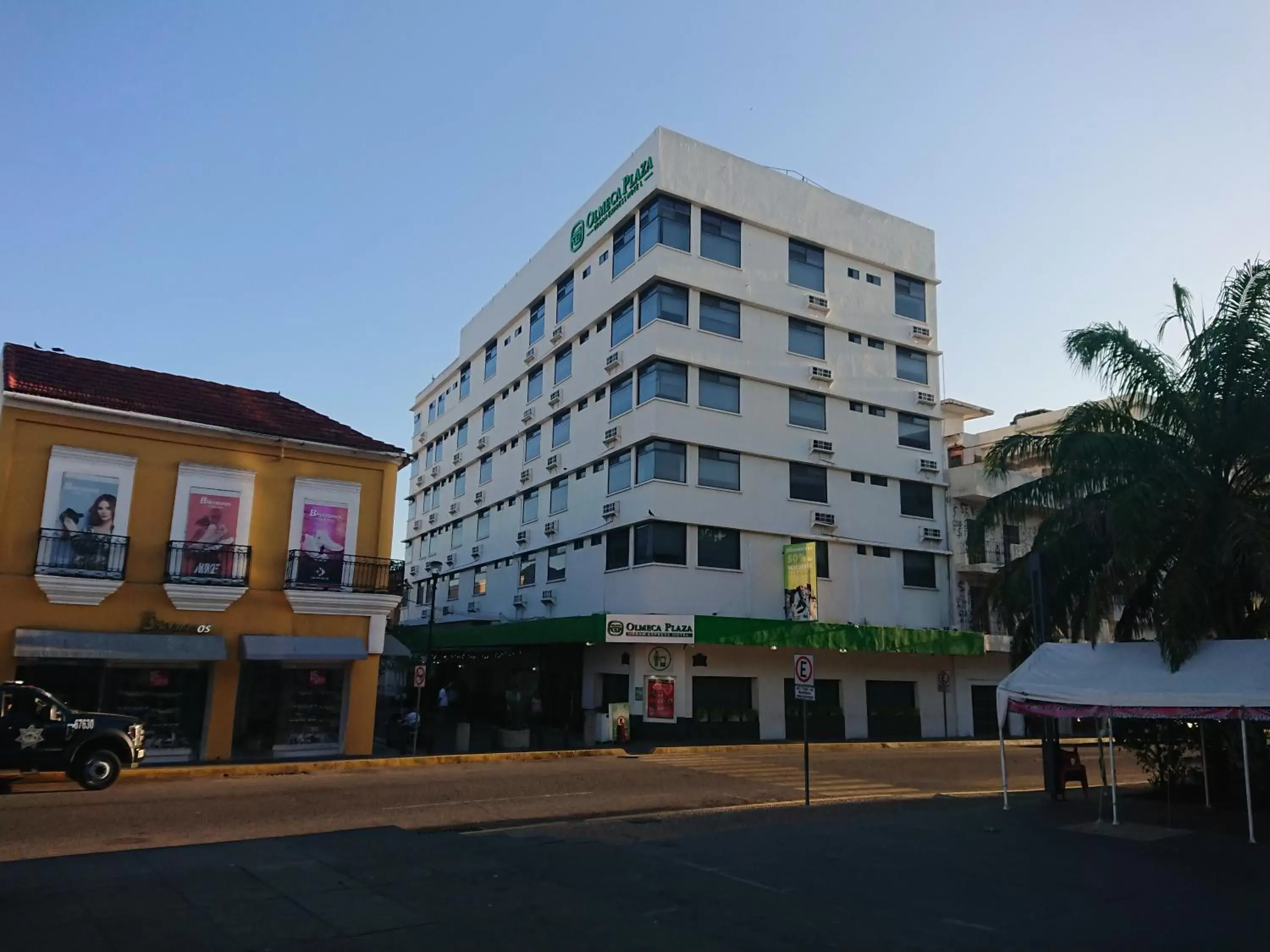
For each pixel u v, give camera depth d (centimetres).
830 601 3412
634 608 3125
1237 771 1612
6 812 1352
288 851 1053
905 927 786
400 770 2091
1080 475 1655
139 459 2108
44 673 1967
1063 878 995
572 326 3797
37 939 685
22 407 1988
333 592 2261
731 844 1173
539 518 3944
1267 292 1580
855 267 3750
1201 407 1659
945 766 2439
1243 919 826
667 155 3300
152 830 1253
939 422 3872
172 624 2089
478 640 3706
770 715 3188
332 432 2400
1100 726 1480
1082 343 1745
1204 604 1480
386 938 713
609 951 694
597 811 1505
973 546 1916
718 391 3316
